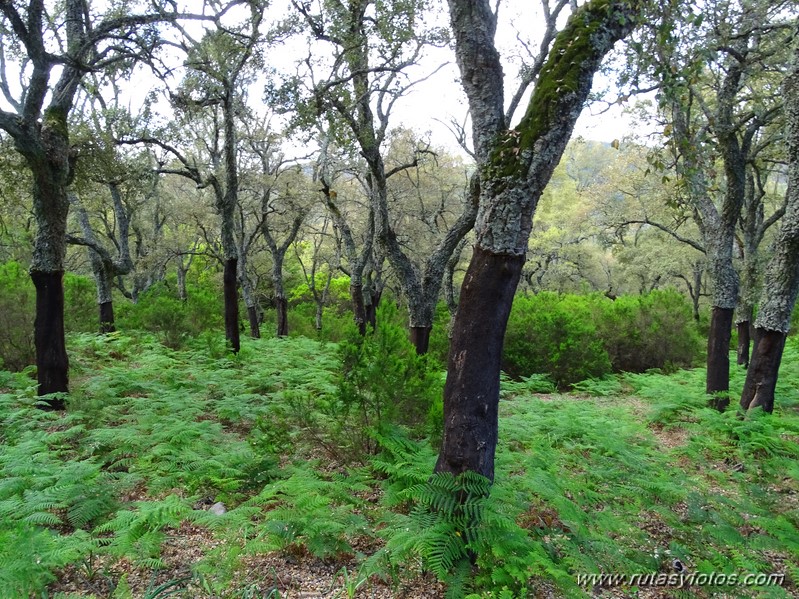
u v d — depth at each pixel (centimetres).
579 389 1364
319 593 377
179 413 712
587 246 3484
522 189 394
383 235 927
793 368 1317
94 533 412
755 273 1466
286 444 589
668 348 1673
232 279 1275
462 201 1864
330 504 461
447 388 429
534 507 491
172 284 3219
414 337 935
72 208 1544
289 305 3494
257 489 529
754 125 959
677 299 1758
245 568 405
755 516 504
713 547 454
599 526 455
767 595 376
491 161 406
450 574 375
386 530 414
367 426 581
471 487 397
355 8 906
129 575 391
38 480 466
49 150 818
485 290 408
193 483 508
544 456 585
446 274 1300
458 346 421
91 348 1270
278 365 1178
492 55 436
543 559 371
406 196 1994
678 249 2470
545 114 390
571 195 3791
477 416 417
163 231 2914
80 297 1599
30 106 775
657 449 727
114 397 798
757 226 1544
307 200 1855
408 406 588
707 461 691
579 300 2019
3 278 1202
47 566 354
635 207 1819
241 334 1856
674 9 409
